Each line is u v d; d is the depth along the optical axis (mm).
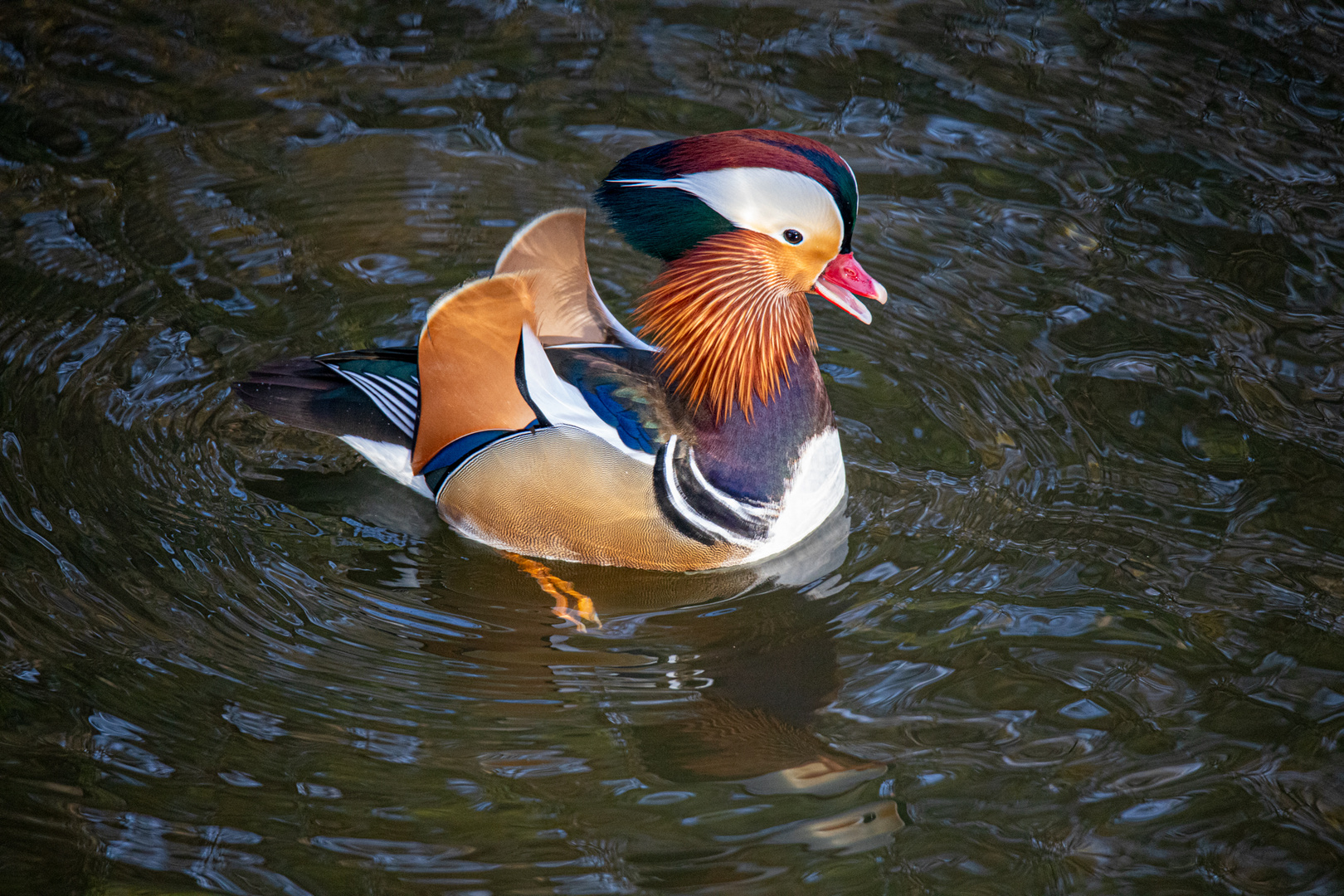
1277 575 9938
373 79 15500
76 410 11250
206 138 14500
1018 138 14672
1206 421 11359
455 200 13953
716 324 9719
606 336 10648
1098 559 10141
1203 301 12578
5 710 8703
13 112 14555
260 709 8914
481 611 9922
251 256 13102
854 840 8047
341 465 11188
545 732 8852
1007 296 12781
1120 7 16703
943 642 9492
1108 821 8156
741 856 7961
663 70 15773
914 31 16391
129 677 9031
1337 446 11062
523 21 16500
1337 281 12719
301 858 7887
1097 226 13523
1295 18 16484
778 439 9844
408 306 12727
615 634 9727
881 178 14188
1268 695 9000
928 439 11406
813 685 9211
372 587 10070
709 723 8914
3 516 10172
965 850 7992
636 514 9750
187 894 7664
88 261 12797
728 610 9922
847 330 12609
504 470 9961
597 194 9727
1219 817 8172
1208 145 14469
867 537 10469
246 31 16109
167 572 9930
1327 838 8047
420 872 7824
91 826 8031
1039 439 11312
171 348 12000
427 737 8773
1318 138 14539
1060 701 9000
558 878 7812
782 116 14992
